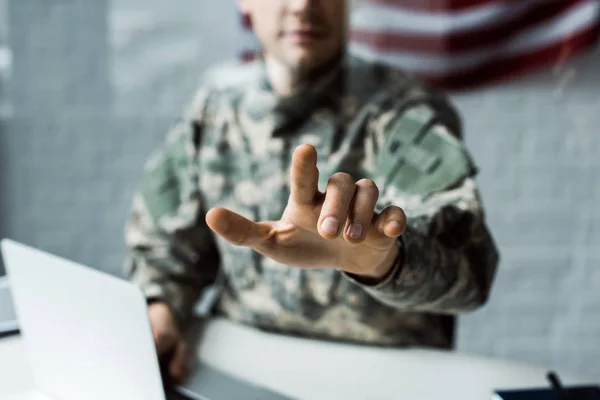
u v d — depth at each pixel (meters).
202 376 0.78
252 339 0.89
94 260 1.68
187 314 0.96
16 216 1.65
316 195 0.50
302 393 0.74
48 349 0.68
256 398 0.72
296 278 0.87
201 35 1.61
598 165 1.68
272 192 0.92
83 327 0.62
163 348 0.82
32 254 0.63
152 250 0.97
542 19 1.54
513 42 1.55
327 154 0.89
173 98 1.64
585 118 1.65
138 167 1.66
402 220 0.50
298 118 0.91
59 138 1.63
